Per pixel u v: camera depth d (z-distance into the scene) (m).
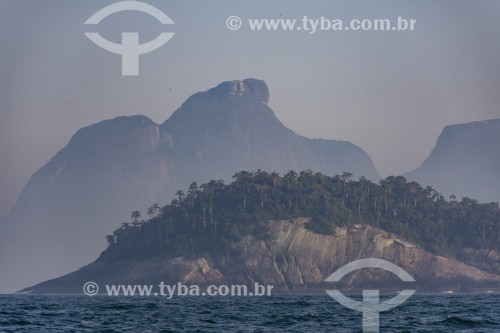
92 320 178.38
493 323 161.38
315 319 177.50
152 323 168.38
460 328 150.62
